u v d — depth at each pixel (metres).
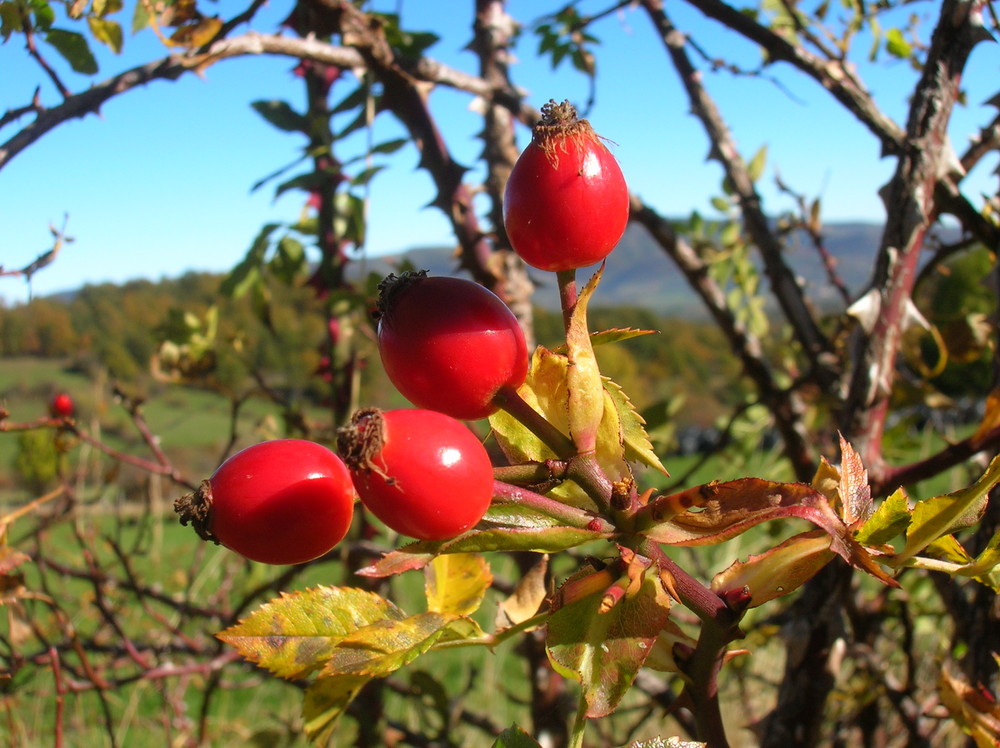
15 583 0.17
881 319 0.15
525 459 0.11
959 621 0.16
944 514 0.10
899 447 0.26
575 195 0.11
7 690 0.26
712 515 0.10
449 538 0.10
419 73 0.21
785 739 0.15
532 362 0.11
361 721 0.25
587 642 0.10
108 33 0.16
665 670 0.11
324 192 0.27
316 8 0.20
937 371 0.21
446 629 0.11
